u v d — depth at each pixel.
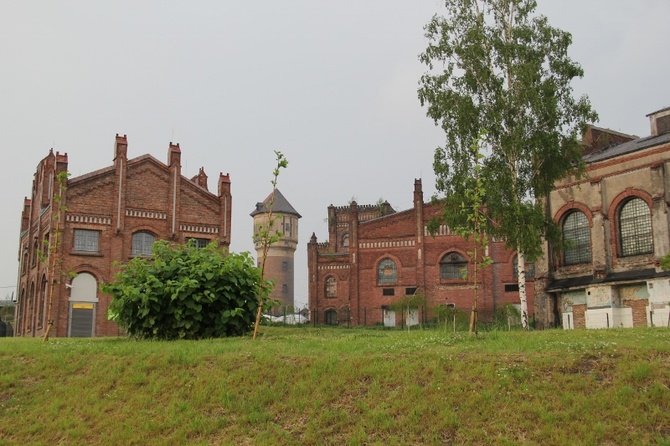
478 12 37.25
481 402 12.25
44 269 47.72
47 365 15.91
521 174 35.44
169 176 50.44
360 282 61.91
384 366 14.04
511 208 33.81
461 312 53.72
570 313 40.62
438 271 59.59
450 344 16.48
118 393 14.10
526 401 12.09
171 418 12.90
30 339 23.75
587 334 17.83
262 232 21.30
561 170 34.97
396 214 61.91
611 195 38.66
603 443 10.77
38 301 49.12
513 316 50.84
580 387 12.34
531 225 33.12
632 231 37.88
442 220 36.34
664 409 11.40
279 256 91.12
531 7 36.72
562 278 41.41
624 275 37.31
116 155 48.62
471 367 13.62
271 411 12.90
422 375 13.50
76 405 13.80
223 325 20.59
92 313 46.22
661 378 12.26
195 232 50.94
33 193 55.34
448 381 13.14
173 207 50.06
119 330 46.22
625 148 39.56
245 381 14.02
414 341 17.23
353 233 62.75
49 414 13.54
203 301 20.19
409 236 61.12
